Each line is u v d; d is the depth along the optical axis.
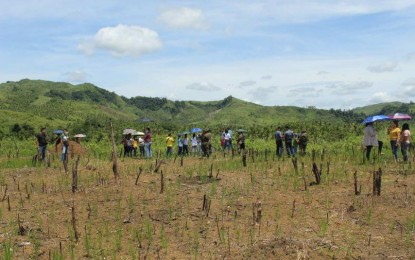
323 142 35.81
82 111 154.88
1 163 23.03
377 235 8.28
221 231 8.70
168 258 7.47
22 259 7.58
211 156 26.48
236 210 10.23
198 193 12.15
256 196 11.57
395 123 17.89
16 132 62.69
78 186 13.75
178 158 26.20
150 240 8.30
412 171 14.53
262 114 196.00
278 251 7.34
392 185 12.16
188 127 79.25
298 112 196.38
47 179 15.66
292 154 22.84
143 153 29.20
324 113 191.12
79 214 10.35
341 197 10.98
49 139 47.16
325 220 9.22
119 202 11.12
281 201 10.93
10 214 10.48
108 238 8.56
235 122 186.12
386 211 9.68
